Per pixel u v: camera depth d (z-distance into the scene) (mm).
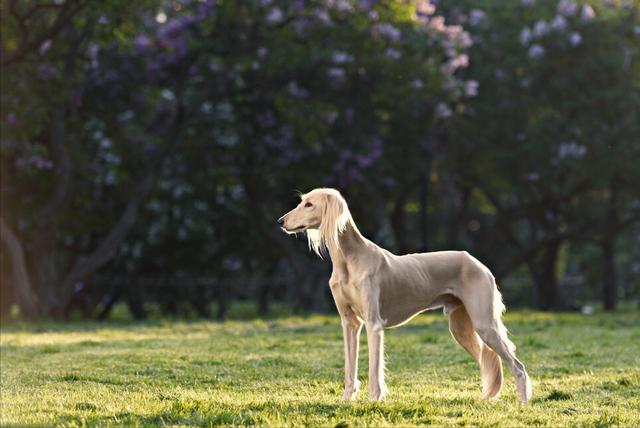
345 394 7926
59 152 22828
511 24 30156
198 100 24531
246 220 31984
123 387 9219
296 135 26188
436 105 27078
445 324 18453
